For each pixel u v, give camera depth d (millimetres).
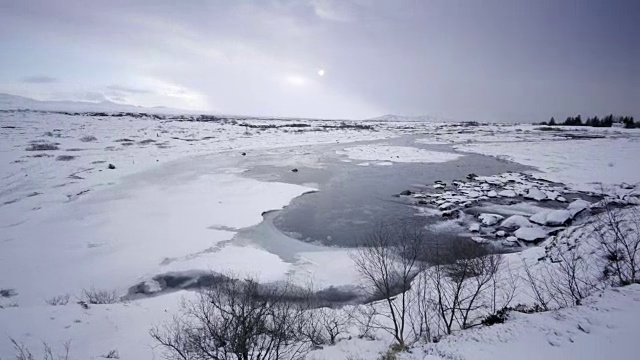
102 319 9031
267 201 21469
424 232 16781
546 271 9977
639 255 8719
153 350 7594
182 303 9867
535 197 21891
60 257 13648
